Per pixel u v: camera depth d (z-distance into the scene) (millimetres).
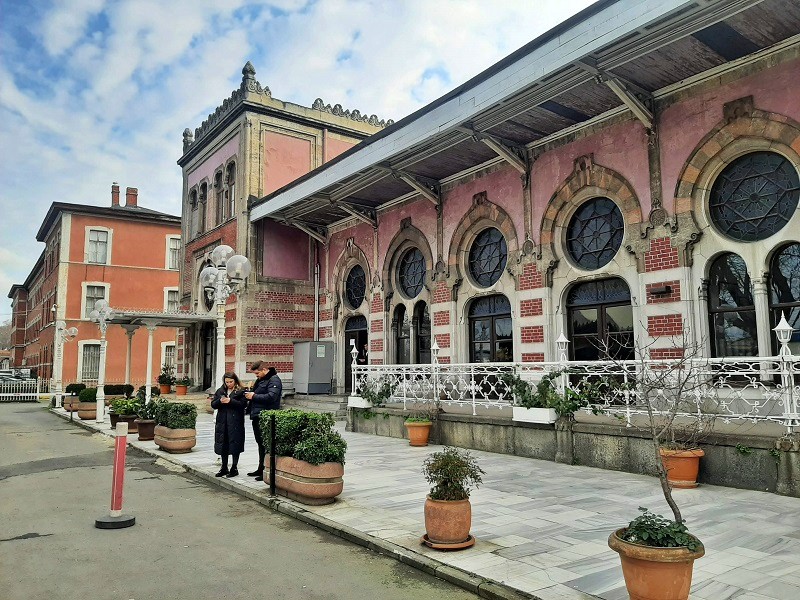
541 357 12742
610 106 11617
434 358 12344
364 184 16125
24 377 45000
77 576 5020
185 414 12156
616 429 8922
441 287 15562
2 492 8594
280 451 7945
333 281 20391
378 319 18000
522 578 4711
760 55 9531
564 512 6648
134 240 36531
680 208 10477
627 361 8930
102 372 18625
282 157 21500
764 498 7012
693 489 7621
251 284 20141
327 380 19547
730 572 4715
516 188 13695
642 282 10992
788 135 9133
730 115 9859
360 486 8266
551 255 12688
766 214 9547
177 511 7387
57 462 11453
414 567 5230
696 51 9547
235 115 21531
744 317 9812
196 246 24359
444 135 12836
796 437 7148
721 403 8203
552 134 12820
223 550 5766
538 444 10047
